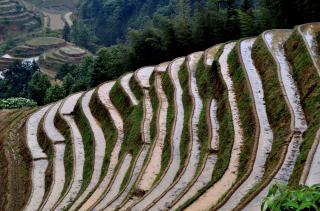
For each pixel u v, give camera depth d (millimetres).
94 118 49062
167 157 33125
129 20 164875
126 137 41281
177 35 63969
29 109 59812
